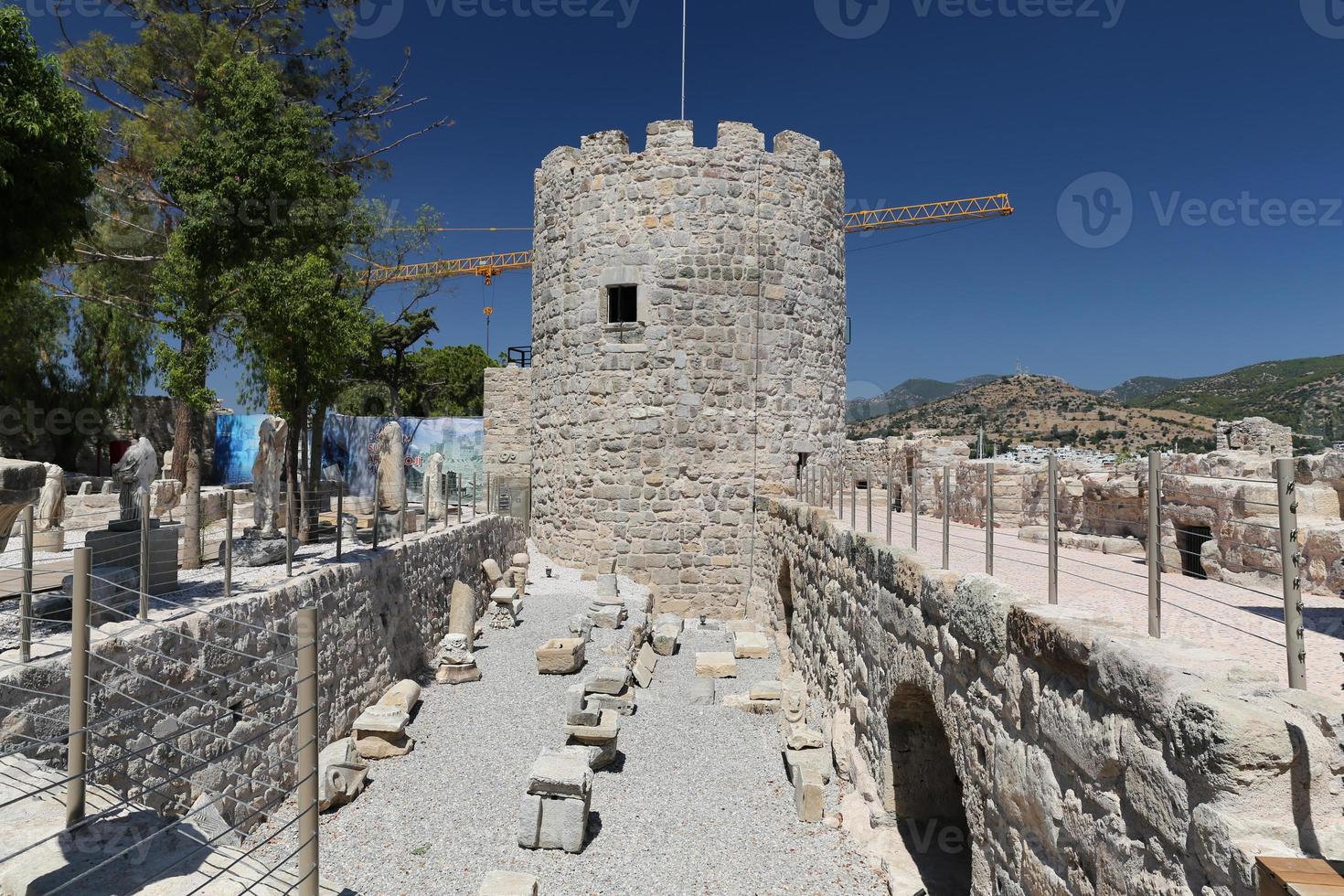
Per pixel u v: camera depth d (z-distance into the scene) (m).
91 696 5.60
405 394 45.47
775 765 10.26
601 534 19.89
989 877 5.41
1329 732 3.07
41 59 7.26
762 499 19.03
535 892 6.66
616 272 19.70
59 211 7.49
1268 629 6.24
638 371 19.58
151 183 21.52
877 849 7.71
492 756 9.86
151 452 9.59
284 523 12.80
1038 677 4.68
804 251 20.58
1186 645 3.78
